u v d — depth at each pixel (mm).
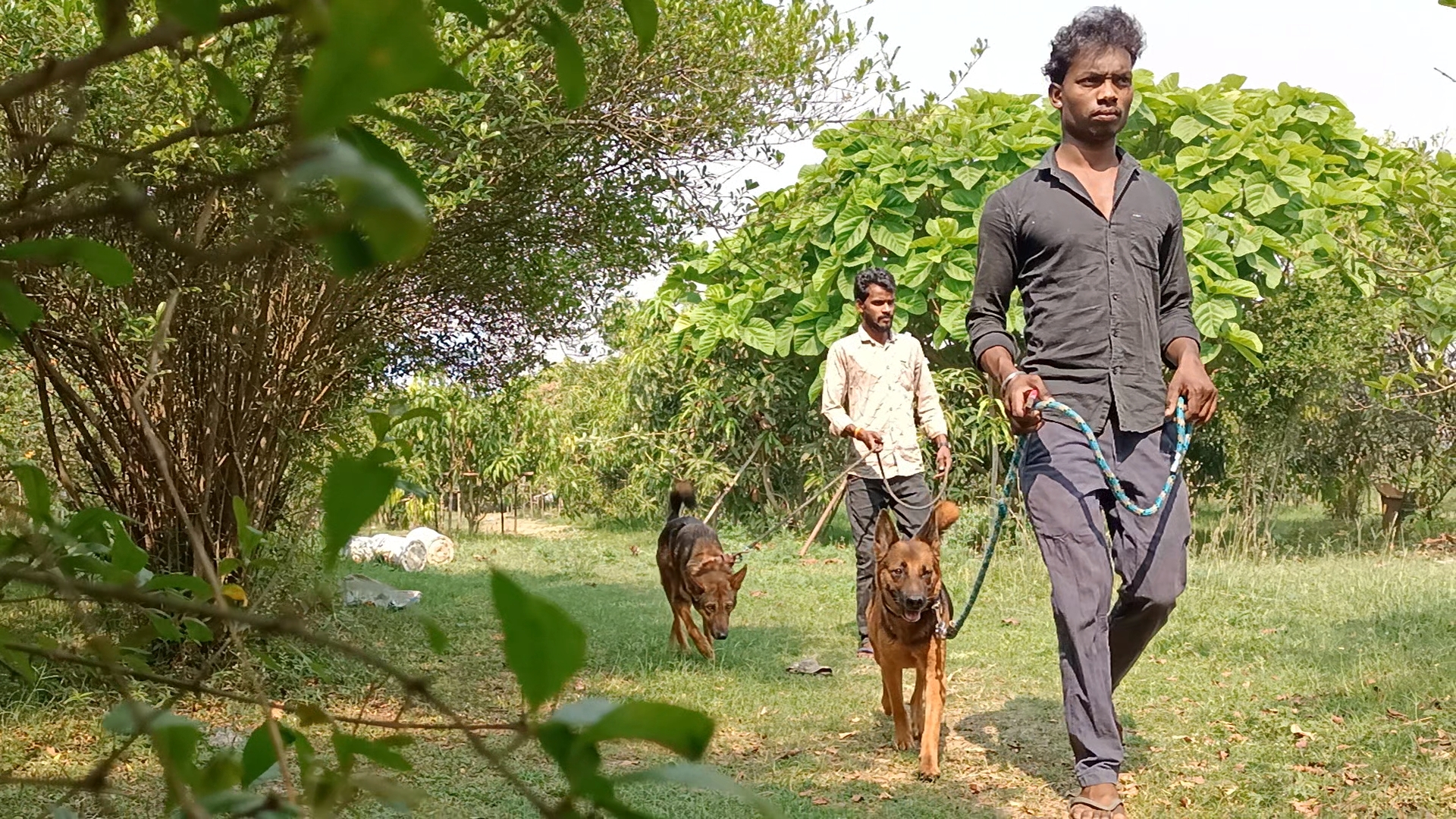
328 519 465
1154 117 12344
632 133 5781
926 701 5066
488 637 7465
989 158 12484
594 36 5137
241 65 2859
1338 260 10844
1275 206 11859
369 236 409
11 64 3736
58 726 4668
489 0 755
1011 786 4770
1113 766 4133
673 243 6676
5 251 559
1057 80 4668
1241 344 11391
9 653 969
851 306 13000
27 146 592
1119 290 4465
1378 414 12797
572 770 493
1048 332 4535
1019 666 6914
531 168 5582
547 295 6852
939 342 12688
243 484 5652
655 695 6066
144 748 4555
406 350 7621
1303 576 9781
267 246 466
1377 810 4199
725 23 5715
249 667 711
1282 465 12242
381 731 4930
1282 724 5285
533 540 15648
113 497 5574
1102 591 4199
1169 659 6922
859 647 7426
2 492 1005
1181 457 4324
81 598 765
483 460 16078
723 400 14609
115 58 469
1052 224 4531
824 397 7344
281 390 5770
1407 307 10859
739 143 5953
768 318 13977
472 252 6141
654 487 15922
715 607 7125
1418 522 13773
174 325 5078
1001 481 12930
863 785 4754
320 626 6254
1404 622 7422
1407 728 5078
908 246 12688
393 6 353
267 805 645
